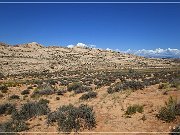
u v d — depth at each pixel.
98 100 21.62
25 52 139.12
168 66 121.56
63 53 155.12
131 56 171.12
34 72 91.50
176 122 13.37
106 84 34.75
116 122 14.59
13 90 35.06
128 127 13.60
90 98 23.31
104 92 26.00
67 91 30.69
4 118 19.19
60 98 26.02
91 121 14.39
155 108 16.05
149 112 15.51
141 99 19.27
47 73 84.56
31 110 18.58
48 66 109.81
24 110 18.56
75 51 167.50
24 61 114.19
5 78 64.00
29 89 35.50
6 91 33.38
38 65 109.38
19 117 17.72
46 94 28.86
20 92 33.22
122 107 17.52
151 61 154.12
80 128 14.09
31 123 16.31
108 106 18.45
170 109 14.39
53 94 28.84
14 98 28.09
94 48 184.12
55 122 15.45
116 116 15.74
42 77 69.12
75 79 52.19
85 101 22.27
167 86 23.59
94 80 46.25
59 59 132.62
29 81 51.38
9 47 144.12
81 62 131.25
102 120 15.21
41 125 15.52
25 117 17.75
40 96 27.97
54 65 113.88
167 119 13.77
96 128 14.01
